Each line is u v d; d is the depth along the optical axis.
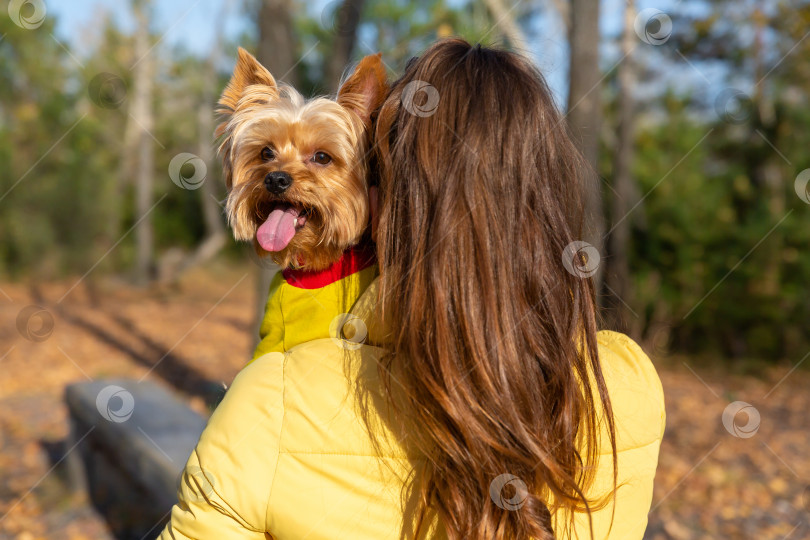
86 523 4.07
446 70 0.96
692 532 4.29
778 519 4.51
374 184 1.26
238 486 0.90
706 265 9.88
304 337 1.05
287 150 1.91
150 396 4.41
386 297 0.93
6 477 4.93
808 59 9.97
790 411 7.53
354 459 0.92
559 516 0.97
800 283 9.48
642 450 1.04
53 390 7.77
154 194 22.12
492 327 0.85
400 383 0.89
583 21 4.83
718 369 9.36
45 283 17.36
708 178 10.75
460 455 0.85
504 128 0.91
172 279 19.39
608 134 11.95
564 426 0.90
